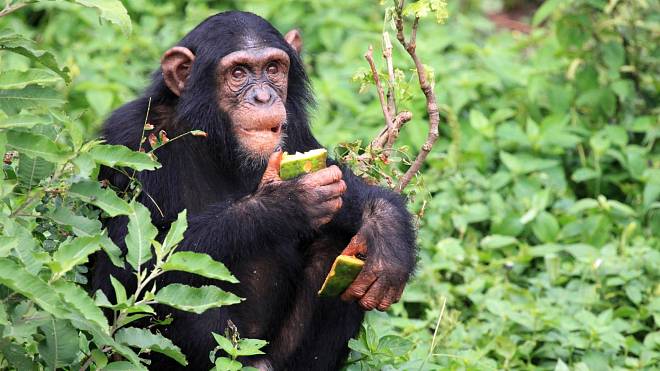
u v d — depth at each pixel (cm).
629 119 1745
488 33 2230
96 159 776
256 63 1091
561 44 1769
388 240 985
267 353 1089
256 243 968
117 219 980
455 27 2116
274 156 988
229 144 1096
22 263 730
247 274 1052
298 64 1161
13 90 806
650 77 1792
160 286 957
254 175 1102
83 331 821
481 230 1517
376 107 1673
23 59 1722
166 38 1928
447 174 1554
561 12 1841
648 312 1288
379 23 2011
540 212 1473
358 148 1092
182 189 1077
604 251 1380
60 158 766
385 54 1090
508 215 1474
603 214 1505
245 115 1081
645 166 1586
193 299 759
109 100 1664
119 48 1892
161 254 772
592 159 1642
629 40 1795
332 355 1083
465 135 1684
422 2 1002
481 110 1758
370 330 1023
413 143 1600
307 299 1079
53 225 873
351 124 1688
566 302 1302
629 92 1733
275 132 1090
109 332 764
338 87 1717
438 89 1706
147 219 786
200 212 1071
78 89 1681
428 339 1208
